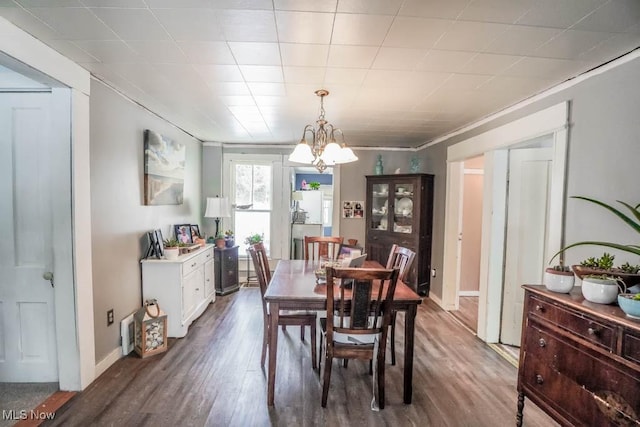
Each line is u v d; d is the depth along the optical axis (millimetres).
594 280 1641
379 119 3490
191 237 4039
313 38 1802
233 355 2828
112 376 2461
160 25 1685
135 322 2848
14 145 2215
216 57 2057
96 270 2447
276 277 2711
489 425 2002
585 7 1475
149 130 3230
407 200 4734
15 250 2238
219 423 1969
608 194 1990
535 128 2604
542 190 2967
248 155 5211
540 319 1870
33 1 1474
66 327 2227
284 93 2707
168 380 2420
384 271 1974
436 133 4195
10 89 2172
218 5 1500
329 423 1990
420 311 4109
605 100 2021
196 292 3615
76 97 2176
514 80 2340
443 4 1467
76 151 2184
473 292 4836
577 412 1601
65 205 2178
